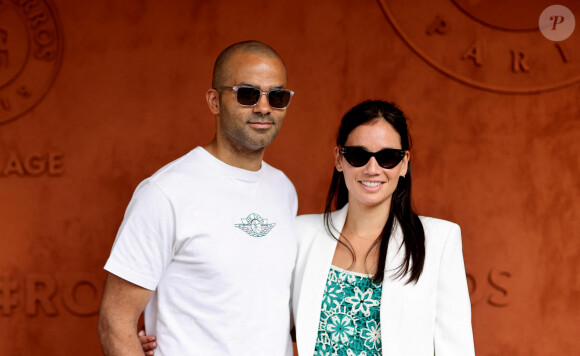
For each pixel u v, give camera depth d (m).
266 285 2.16
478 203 3.94
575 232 3.93
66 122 3.88
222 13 3.90
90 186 3.90
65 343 3.90
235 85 2.15
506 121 3.92
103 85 3.88
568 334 3.92
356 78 3.92
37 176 3.89
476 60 3.87
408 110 3.92
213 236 2.09
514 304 3.93
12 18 3.83
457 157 3.93
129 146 3.90
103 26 3.87
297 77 3.92
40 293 3.88
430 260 2.19
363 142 2.19
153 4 3.88
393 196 2.29
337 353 2.17
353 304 2.18
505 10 3.85
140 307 2.09
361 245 2.29
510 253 3.93
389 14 3.88
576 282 3.92
